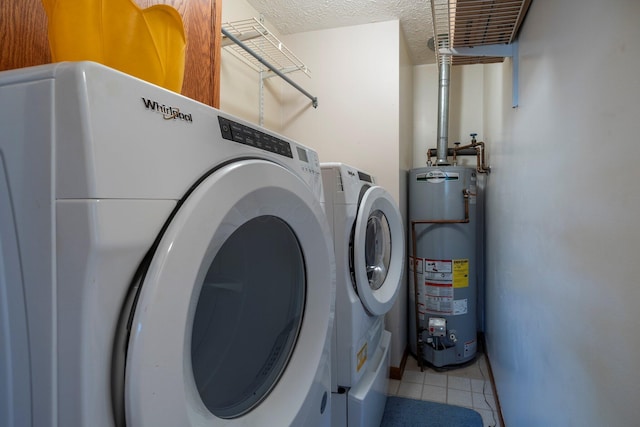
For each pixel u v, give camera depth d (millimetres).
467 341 2355
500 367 1799
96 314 338
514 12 1187
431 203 2338
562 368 851
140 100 392
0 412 378
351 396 1259
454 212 2309
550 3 950
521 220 1311
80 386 336
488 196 2414
